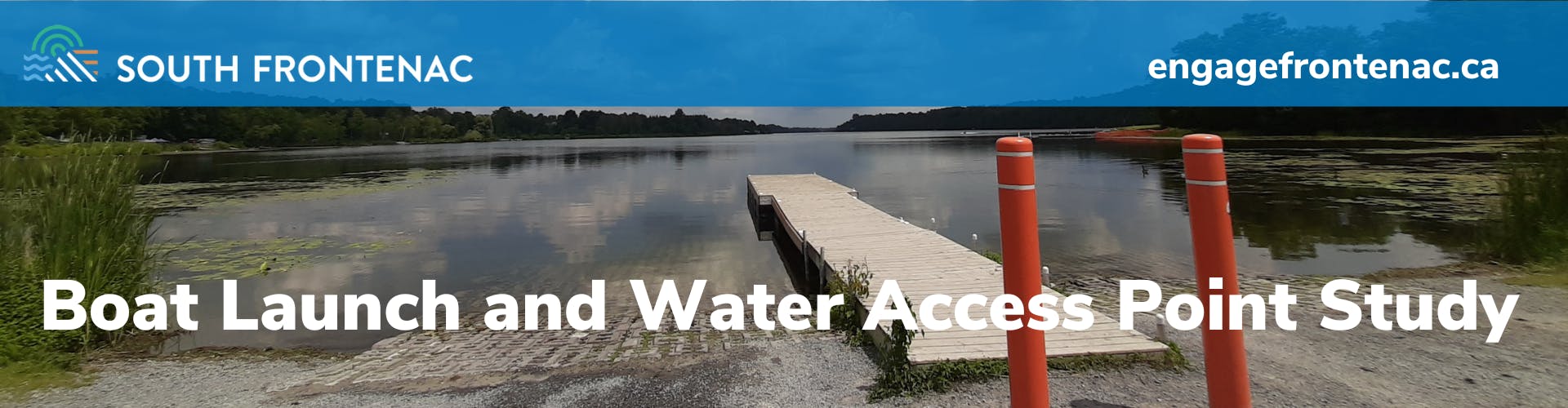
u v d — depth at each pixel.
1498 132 48.00
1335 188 19.22
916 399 4.52
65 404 5.18
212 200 20.61
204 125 75.88
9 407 5.11
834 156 48.66
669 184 26.30
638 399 4.82
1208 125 63.19
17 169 6.82
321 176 30.81
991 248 12.58
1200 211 2.82
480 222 16.12
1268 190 19.00
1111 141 60.44
